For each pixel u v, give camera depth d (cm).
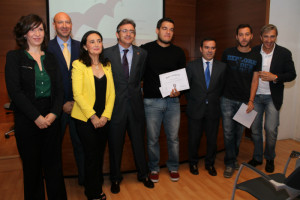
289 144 372
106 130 213
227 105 263
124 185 250
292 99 388
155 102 240
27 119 165
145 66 233
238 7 371
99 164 224
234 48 260
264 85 268
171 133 251
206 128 260
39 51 172
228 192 236
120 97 219
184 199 224
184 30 494
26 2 437
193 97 253
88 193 211
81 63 196
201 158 319
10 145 373
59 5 411
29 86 163
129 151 275
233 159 272
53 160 184
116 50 219
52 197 187
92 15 429
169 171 262
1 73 459
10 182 261
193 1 491
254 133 284
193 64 252
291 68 258
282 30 347
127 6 444
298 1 351
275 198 154
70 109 219
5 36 443
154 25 463
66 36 224
